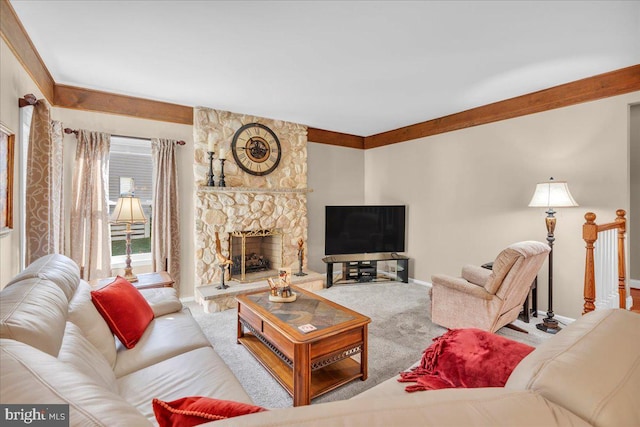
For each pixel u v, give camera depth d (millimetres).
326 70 2889
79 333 1485
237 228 4121
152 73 2926
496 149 3834
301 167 4781
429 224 4645
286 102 3766
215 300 3533
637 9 1987
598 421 604
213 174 3955
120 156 3594
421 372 1437
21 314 1016
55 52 2520
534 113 3488
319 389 2014
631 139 4309
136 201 2963
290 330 1989
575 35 2305
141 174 3732
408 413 561
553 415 597
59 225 2803
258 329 2373
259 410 756
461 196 4227
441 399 606
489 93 3504
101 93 3359
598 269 2787
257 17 2074
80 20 2088
